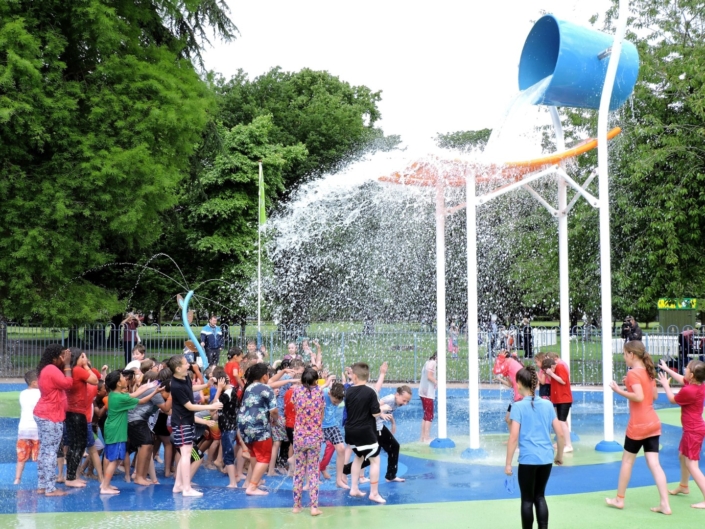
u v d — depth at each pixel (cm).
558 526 679
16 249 2005
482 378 2264
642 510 740
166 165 2217
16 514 736
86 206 2061
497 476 918
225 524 690
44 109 1970
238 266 3089
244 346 2331
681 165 2067
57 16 2070
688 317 2341
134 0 2348
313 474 734
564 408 1073
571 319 3100
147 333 2938
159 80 2195
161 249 3262
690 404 767
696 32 2238
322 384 971
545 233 2497
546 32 1207
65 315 2128
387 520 703
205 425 936
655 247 2106
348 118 3900
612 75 1101
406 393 916
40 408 831
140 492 840
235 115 3775
